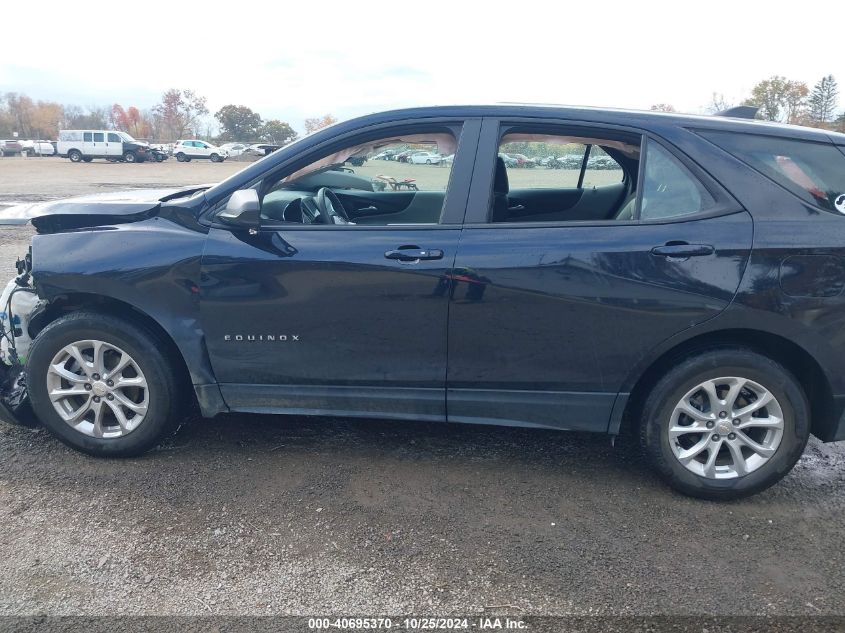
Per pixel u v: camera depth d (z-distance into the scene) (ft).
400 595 8.35
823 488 11.07
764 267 9.61
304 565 8.87
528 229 10.09
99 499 10.29
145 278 10.53
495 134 10.41
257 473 11.14
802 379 10.52
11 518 9.77
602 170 12.09
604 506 10.39
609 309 9.89
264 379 10.91
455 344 10.32
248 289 10.45
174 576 8.62
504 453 12.05
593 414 10.50
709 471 10.39
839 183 9.91
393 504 10.32
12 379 12.13
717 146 10.00
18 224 11.03
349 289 10.26
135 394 11.34
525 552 9.21
